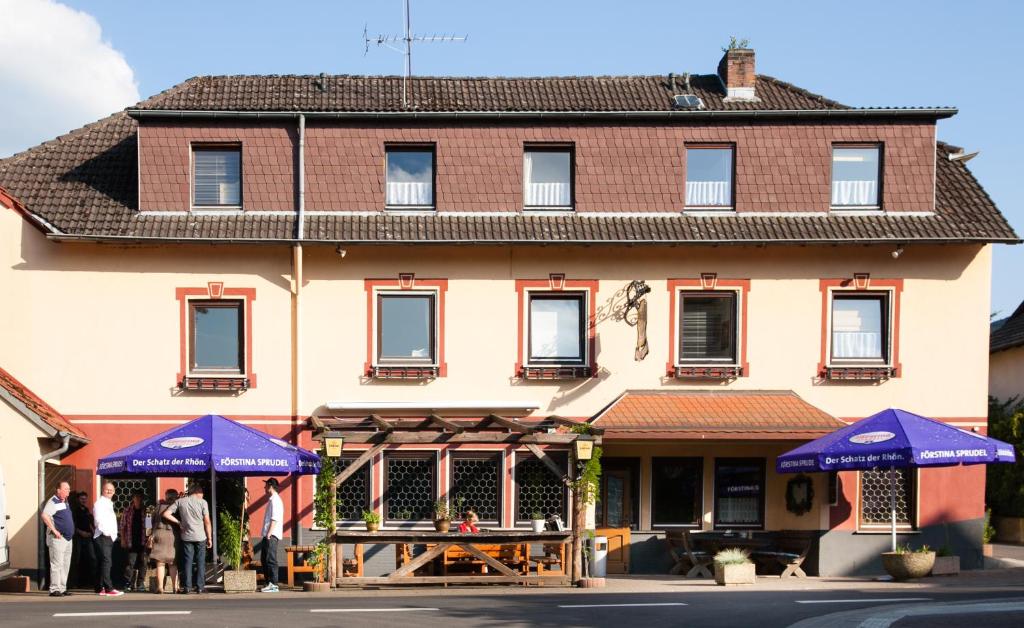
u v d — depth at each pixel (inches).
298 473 742.5
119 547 801.6
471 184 850.8
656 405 825.5
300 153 840.9
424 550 828.6
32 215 814.5
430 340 846.5
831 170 866.1
